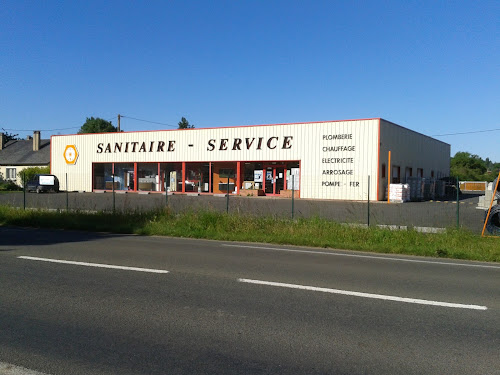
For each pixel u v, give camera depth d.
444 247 10.84
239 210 16.61
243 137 33.47
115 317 5.14
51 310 5.38
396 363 3.96
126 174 38.66
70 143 40.88
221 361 3.97
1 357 4.02
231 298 5.96
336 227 13.13
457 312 5.50
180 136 36.16
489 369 3.85
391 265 8.80
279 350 4.23
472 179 74.12
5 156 57.22
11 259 8.70
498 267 8.84
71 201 26.62
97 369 3.79
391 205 25.39
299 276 7.43
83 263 8.31
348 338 4.56
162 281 6.91
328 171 30.09
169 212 15.95
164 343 4.37
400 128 32.88
